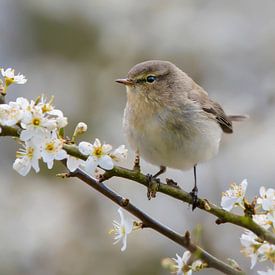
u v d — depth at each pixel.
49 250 12.70
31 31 16.83
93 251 12.83
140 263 12.73
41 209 13.18
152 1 16.59
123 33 16.33
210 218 13.28
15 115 5.55
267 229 6.09
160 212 13.45
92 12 16.64
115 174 6.08
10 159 14.48
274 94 15.56
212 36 15.92
